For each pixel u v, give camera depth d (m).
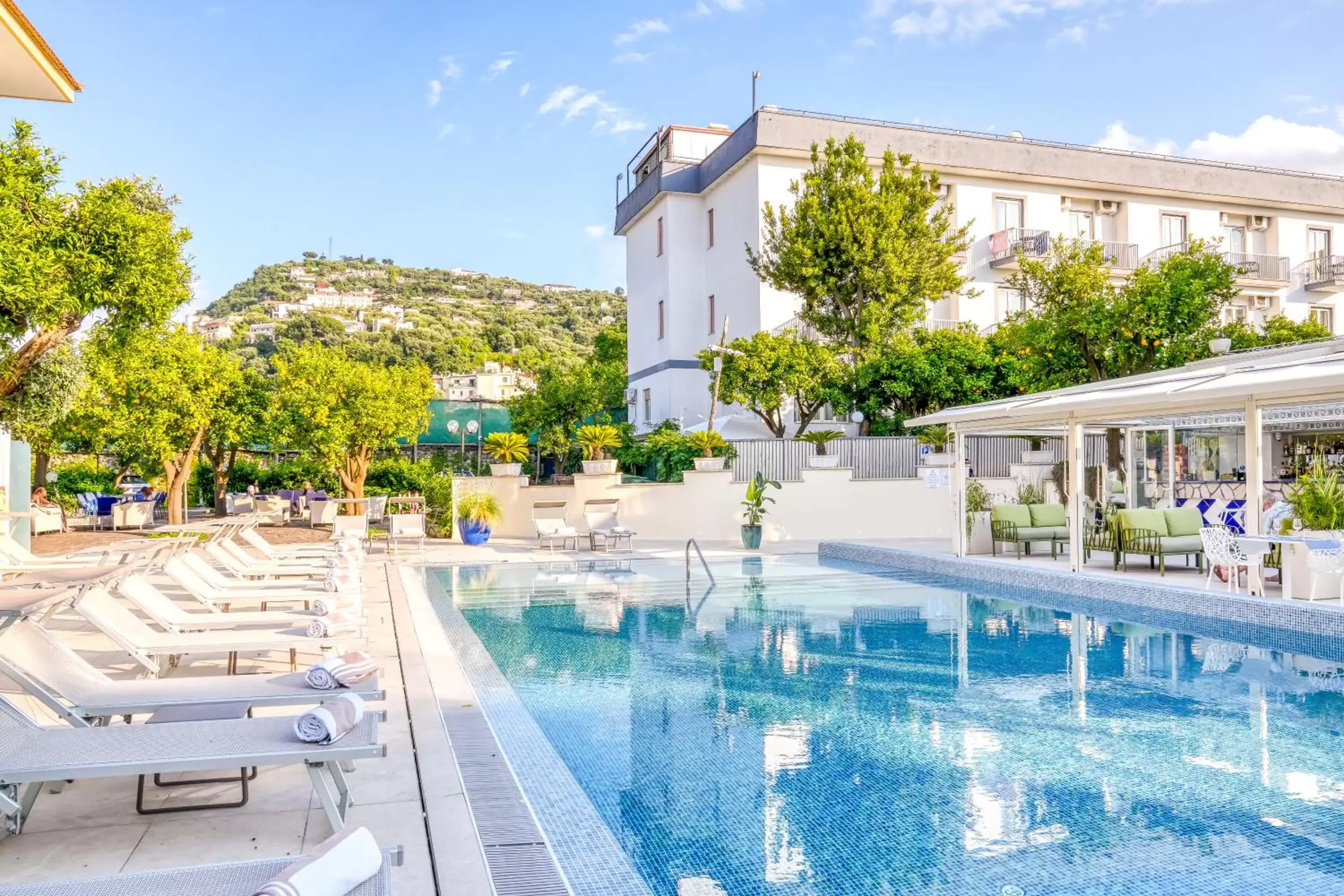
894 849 3.77
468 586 12.37
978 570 12.81
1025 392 21.30
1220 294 18.34
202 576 8.09
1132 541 12.12
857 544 15.65
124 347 10.45
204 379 21.11
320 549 12.20
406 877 3.17
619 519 19.16
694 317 29.94
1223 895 3.33
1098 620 9.55
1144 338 17.30
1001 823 4.05
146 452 20.92
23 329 8.76
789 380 21.55
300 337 98.00
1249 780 4.60
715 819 4.09
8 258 7.73
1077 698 6.27
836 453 20.98
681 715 5.85
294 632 5.79
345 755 3.34
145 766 3.17
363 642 7.66
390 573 13.13
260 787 4.10
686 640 8.48
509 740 5.25
